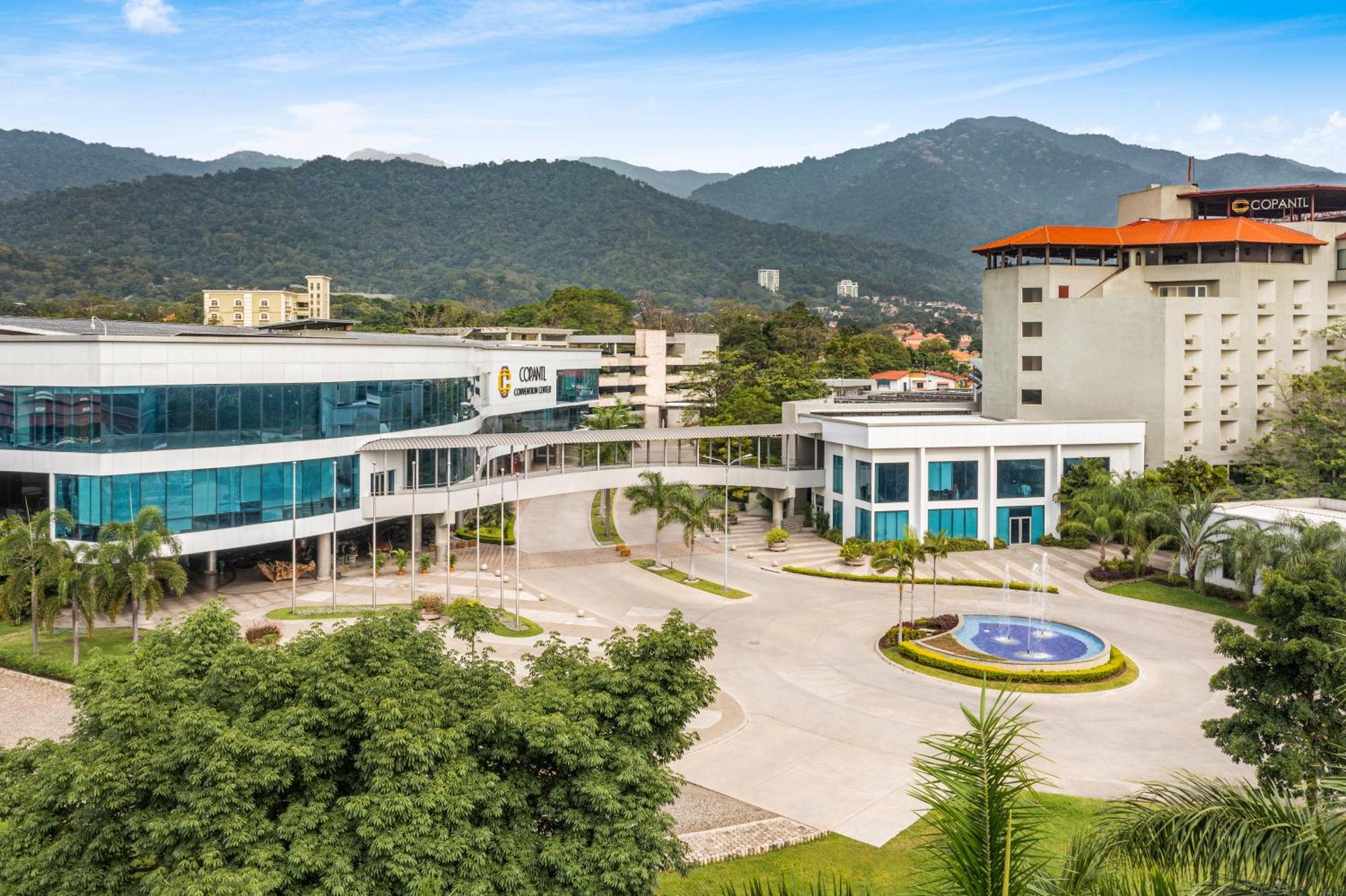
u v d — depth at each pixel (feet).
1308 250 315.58
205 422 190.70
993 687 148.77
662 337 538.47
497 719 72.59
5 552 150.51
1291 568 100.17
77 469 181.37
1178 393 284.00
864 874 94.22
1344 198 332.19
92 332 211.61
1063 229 310.24
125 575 153.99
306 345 205.26
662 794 73.56
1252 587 189.67
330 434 211.61
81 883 63.36
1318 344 316.19
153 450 184.75
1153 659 163.22
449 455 222.89
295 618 183.32
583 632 176.65
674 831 102.83
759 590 210.38
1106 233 313.53
